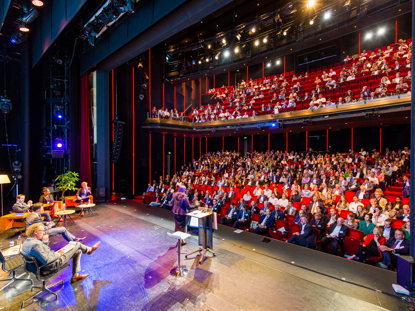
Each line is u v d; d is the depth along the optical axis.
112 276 3.73
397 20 14.61
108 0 6.24
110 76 11.30
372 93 9.97
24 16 6.75
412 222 3.31
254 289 3.33
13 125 9.56
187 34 14.57
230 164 15.66
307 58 19.16
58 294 3.28
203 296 3.19
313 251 4.55
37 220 4.50
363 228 5.75
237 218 7.21
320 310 2.89
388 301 3.04
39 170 9.91
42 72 9.90
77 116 9.72
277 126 12.99
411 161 3.34
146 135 14.18
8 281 3.63
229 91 20.58
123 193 12.39
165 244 4.95
